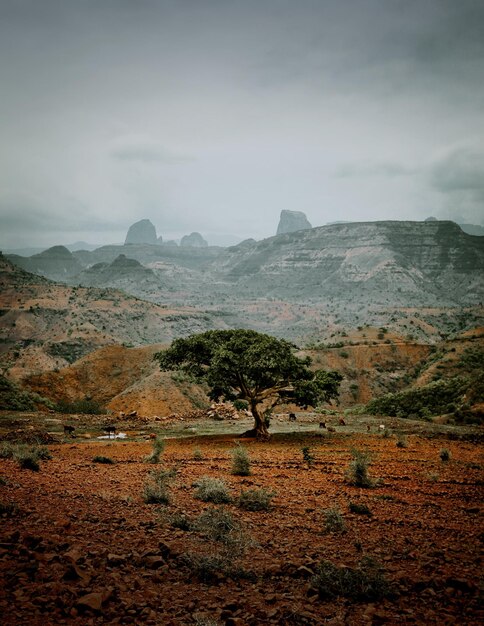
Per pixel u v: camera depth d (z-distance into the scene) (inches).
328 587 260.2
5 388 2188.7
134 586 247.4
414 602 255.3
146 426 1716.3
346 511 477.7
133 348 3277.6
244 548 335.0
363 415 2267.5
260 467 775.1
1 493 462.0
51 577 241.9
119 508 431.2
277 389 1337.4
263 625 213.6
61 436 1321.4
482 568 315.6
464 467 797.9
